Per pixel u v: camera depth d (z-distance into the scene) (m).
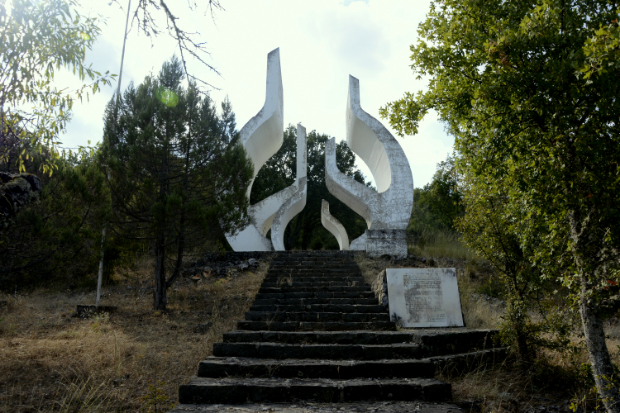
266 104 16.33
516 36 3.68
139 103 10.74
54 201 8.30
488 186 5.68
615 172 3.69
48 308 10.38
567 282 4.22
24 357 6.06
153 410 4.47
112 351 6.43
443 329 7.14
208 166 10.39
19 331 7.93
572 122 3.60
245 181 11.30
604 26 3.43
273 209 16.98
